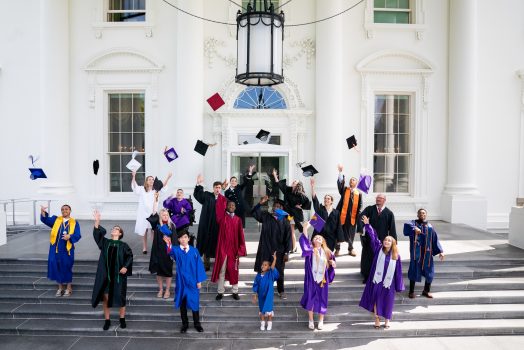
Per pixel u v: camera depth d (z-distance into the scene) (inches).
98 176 479.2
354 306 270.7
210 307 267.1
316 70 466.9
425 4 482.6
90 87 474.0
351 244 328.2
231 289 283.9
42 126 457.4
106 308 246.8
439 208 488.7
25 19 475.8
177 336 244.1
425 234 271.3
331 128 457.7
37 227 437.4
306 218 459.8
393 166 494.6
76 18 473.7
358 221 328.2
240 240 270.5
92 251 332.5
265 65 275.7
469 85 466.3
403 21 494.3
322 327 247.8
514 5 486.0
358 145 480.7
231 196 339.0
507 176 491.2
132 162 338.3
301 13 474.6
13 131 481.1
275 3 479.2
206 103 473.1
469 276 298.8
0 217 362.0
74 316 262.2
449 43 481.4
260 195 460.1
